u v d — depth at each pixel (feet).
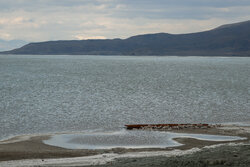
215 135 134.92
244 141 126.00
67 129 144.05
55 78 388.98
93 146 118.83
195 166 78.59
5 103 203.82
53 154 107.24
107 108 192.03
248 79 400.26
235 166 77.46
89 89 279.90
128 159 95.61
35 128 144.46
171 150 113.91
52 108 189.98
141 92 261.65
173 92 264.11
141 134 135.54
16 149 111.65
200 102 216.33
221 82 356.38
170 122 161.79
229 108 197.57
